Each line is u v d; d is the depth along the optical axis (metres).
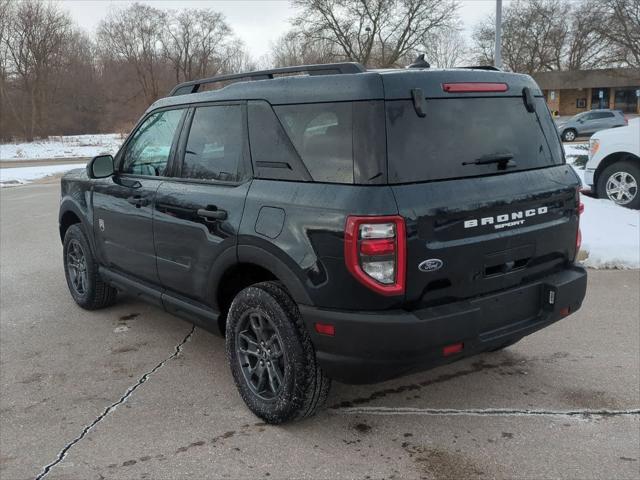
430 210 2.96
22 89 51.19
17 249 8.72
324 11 38.75
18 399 3.93
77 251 5.67
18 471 3.11
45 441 3.40
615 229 7.76
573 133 31.36
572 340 4.75
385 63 39.53
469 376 4.15
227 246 3.56
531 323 3.47
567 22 52.12
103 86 59.88
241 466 3.12
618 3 30.67
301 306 3.15
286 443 3.34
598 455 3.16
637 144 9.06
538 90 3.76
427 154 3.05
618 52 34.03
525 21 52.06
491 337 3.28
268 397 3.51
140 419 3.64
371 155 2.94
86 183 5.31
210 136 3.92
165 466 3.14
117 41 59.06
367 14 38.44
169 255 4.17
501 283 3.33
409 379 4.12
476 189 3.16
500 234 3.25
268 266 3.30
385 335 2.93
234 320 3.63
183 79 60.88
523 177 3.42
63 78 56.41
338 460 3.16
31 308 5.85
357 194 2.93
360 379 3.09
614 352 4.49
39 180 21.89
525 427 3.46
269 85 3.52
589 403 3.72
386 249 2.87
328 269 3.00
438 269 3.02
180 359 4.55
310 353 3.25
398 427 3.48
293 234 3.14
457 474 3.02
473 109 3.28
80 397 3.95
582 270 3.78
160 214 4.19
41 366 4.46
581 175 11.37
